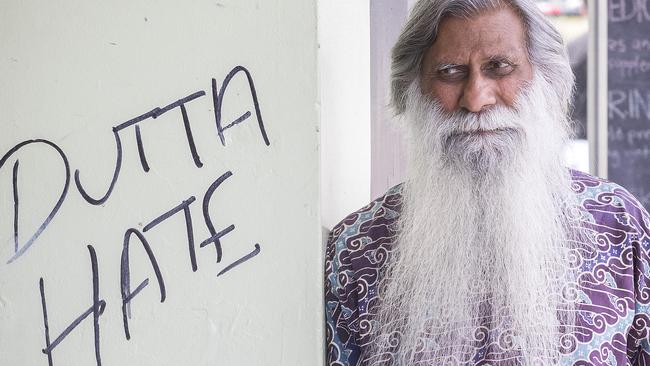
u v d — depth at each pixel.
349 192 1.75
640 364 1.44
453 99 1.48
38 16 1.42
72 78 1.41
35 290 1.42
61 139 1.41
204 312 1.40
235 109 1.40
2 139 1.42
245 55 1.40
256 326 1.40
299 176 1.39
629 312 1.42
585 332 1.41
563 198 1.51
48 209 1.41
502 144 1.46
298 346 1.40
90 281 1.41
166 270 1.40
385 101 1.96
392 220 1.56
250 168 1.40
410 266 1.49
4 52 1.42
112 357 1.41
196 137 1.40
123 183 1.41
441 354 1.44
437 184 1.50
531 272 1.43
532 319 1.41
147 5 1.41
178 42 1.40
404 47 1.54
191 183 1.40
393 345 1.49
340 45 1.68
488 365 1.42
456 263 1.47
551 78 1.51
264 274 1.40
